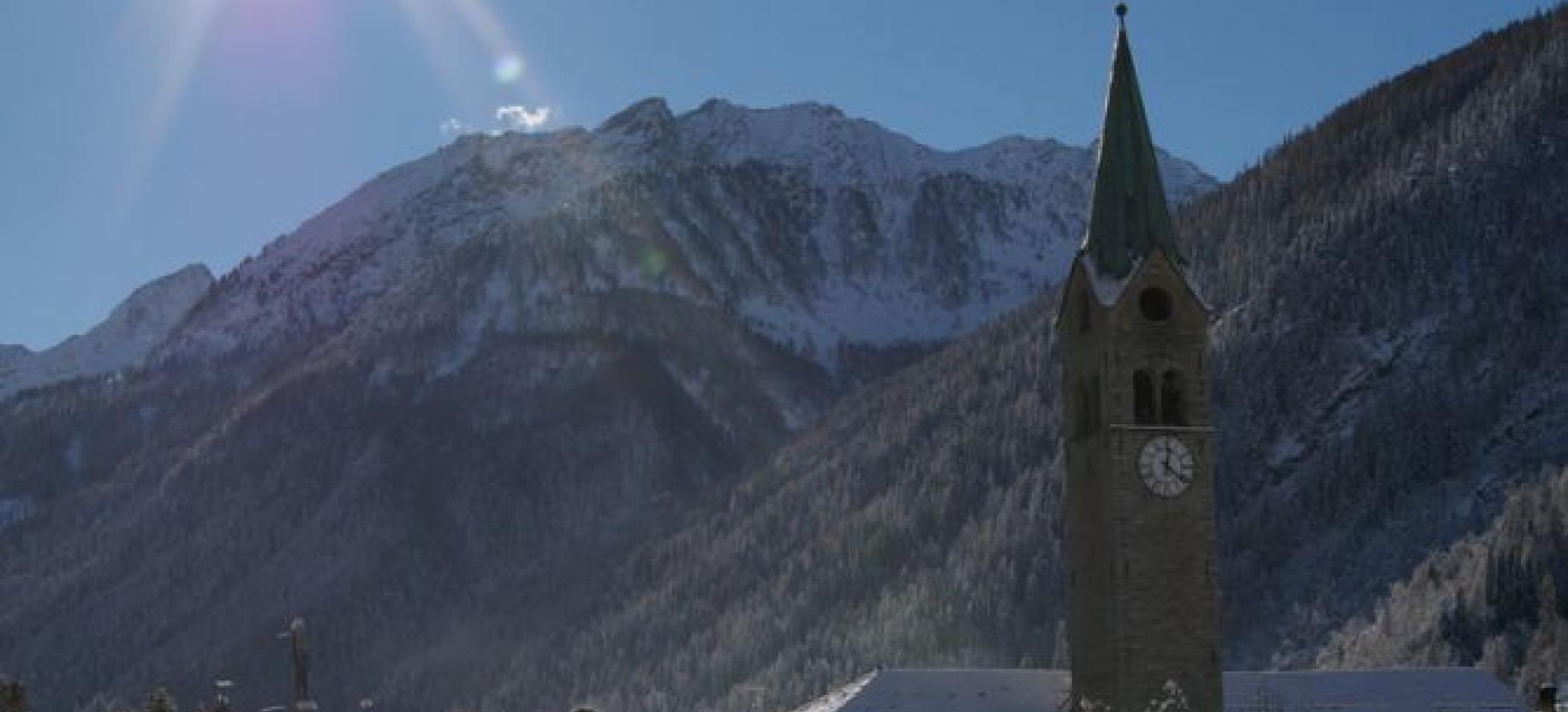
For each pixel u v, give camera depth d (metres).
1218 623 133.25
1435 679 147.00
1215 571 133.62
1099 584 134.88
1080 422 138.88
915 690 149.62
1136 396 134.38
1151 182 137.50
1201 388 135.25
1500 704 144.25
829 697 157.88
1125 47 139.88
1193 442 134.38
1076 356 139.50
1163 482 133.38
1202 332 135.62
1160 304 135.62
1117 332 134.00
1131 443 133.25
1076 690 138.12
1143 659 131.75
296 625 80.94
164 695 95.94
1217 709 132.25
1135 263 135.00
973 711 145.88
